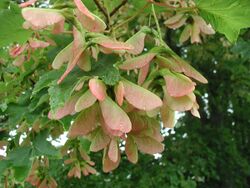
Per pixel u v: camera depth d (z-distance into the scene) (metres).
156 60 0.27
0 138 0.42
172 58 0.28
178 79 0.26
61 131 0.40
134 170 1.48
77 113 0.28
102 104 0.25
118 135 0.25
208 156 1.66
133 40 0.29
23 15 0.24
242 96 1.70
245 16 0.31
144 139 0.28
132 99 0.25
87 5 0.34
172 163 1.61
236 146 1.85
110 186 1.39
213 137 1.77
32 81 0.42
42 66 0.40
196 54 1.53
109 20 0.34
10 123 0.38
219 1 0.31
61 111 0.26
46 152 0.37
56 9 0.26
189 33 0.41
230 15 0.32
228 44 1.29
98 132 0.27
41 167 0.46
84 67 0.26
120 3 0.40
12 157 0.36
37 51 0.39
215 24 0.33
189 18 0.40
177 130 1.70
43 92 0.36
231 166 1.79
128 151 0.28
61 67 0.28
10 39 0.29
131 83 0.26
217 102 1.80
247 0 0.30
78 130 0.26
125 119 0.25
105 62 0.26
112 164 0.28
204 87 1.74
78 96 0.26
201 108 1.79
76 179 1.31
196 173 1.60
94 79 0.25
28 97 0.39
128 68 0.27
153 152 0.28
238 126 1.91
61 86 0.26
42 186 0.46
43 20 0.24
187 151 1.63
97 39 0.26
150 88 0.27
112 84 0.25
